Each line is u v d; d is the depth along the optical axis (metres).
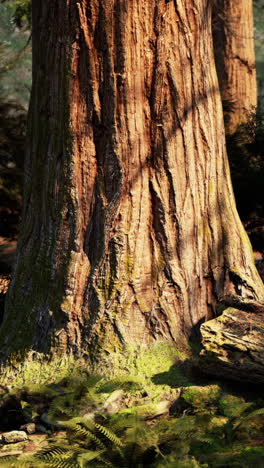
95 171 4.79
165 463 3.38
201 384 4.42
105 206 4.76
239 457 3.54
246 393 4.33
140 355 4.61
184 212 4.91
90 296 4.76
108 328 4.68
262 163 8.73
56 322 4.78
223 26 12.91
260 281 5.36
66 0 4.65
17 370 4.76
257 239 8.09
